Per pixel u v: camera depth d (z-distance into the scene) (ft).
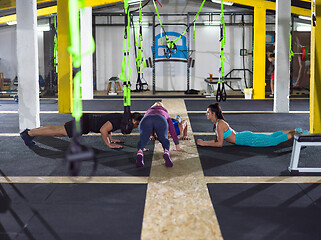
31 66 22.71
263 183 12.85
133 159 16.21
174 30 52.85
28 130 18.40
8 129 23.89
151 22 52.65
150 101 40.63
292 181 13.07
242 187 12.42
